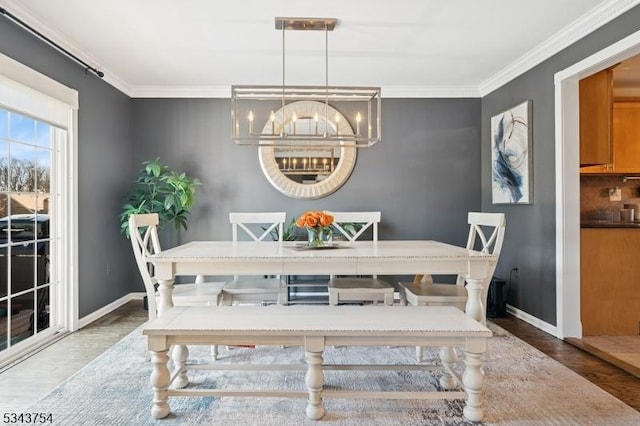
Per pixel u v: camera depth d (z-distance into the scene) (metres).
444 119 4.58
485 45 3.31
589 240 3.26
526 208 3.65
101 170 3.80
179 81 4.22
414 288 2.84
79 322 3.38
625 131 4.39
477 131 4.59
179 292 2.76
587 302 3.25
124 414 1.95
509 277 3.97
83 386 2.26
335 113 4.48
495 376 2.41
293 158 4.50
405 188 4.57
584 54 2.89
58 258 3.25
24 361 2.64
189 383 2.30
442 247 2.85
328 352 2.85
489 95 4.40
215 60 3.61
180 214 4.09
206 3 2.59
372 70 3.93
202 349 2.90
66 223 3.26
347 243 3.12
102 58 3.54
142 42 3.20
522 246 3.73
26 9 2.63
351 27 2.96
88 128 3.56
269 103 4.50
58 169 3.24
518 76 3.80
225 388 2.25
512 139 3.84
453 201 4.59
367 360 2.69
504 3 2.61
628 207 4.14
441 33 3.07
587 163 3.30
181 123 4.48
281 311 2.18
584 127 3.29
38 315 3.03
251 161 4.51
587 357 2.75
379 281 3.11
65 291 3.26
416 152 4.57
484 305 2.56
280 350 2.89
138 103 4.46
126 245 4.35
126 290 4.34
